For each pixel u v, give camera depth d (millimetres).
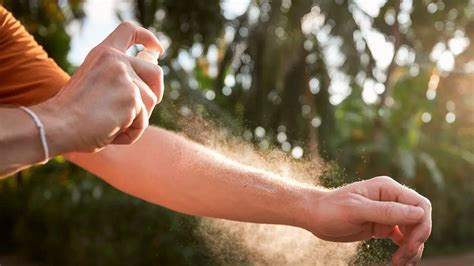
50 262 6125
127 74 811
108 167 1207
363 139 6379
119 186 1215
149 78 845
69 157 1240
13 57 1206
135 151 1200
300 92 5598
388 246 1146
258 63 5555
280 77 5465
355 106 6578
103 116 792
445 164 7160
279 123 5637
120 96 798
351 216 1007
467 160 7105
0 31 1201
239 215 1141
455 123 7301
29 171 6734
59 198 6207
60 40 5422
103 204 5586
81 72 846
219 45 5711
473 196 7191
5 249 6855
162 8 5223
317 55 5570
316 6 5473
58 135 776
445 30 5820
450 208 7070
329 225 1036
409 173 5945
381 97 5914
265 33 5496
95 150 816
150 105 837
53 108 792
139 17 5082
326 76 5602
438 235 6973
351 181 1236
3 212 6895
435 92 7098
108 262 5418
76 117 787
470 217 7168
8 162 759
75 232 5824
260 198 1111
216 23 5344
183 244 4742
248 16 5562
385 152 5992
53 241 6082
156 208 5129
